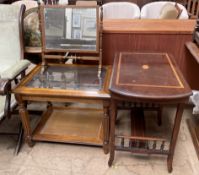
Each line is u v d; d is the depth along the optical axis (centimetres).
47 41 174
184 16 229
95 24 166
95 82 158
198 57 156
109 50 196
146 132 188
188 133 187
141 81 133
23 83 158
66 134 177
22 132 176
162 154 152
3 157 167
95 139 171
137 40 191
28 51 192
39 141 176
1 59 187
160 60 162
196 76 202
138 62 159
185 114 208
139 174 152
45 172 155
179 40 188
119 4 277
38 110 217
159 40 190
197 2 277
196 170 154
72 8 166
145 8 273
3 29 182
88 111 209
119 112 214
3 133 178
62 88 151
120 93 124
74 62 199
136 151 150
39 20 171
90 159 164
